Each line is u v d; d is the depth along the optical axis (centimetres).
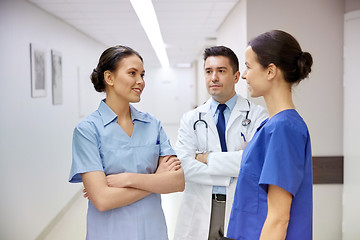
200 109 182
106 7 363
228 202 164
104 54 121
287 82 96
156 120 136
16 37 278
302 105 282
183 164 170
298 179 89
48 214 340
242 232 100
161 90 1404
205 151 174
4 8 257
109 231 118
